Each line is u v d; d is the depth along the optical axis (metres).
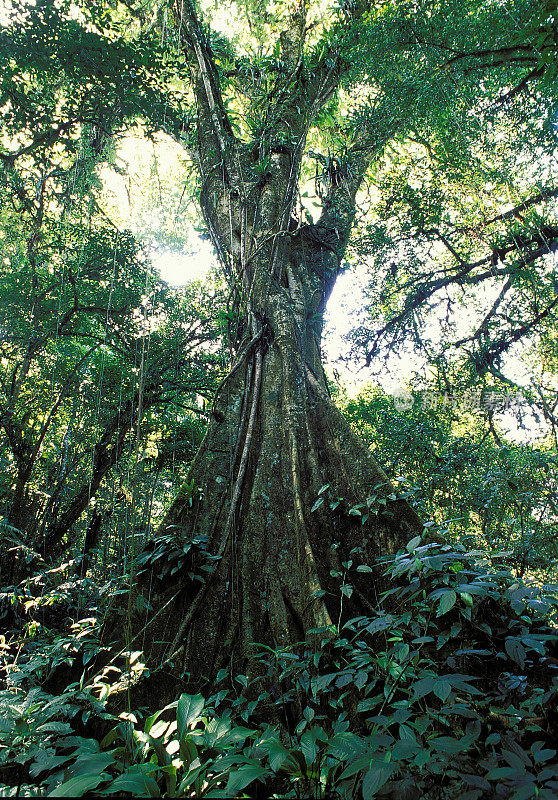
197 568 3.31
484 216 8.91
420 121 7.83
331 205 6.62
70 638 2.93
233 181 6.12
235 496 3.70
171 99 6.07
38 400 8.41
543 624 2.58
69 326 8.21
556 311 8.77
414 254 9.00
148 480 8.42
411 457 7.68
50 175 6.79
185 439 9.30
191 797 1.67
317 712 2.46
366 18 7.49
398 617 2.46
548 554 5.93
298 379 4.38
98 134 6.16
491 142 7.89
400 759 1.59
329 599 3.04
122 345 8.79
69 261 7.94
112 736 1.99
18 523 6.72
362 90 7.91
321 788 1.77
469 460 7.53
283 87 6.88
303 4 8.60
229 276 5.61
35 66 5.70
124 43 5.56
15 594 3.74
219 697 2.45
